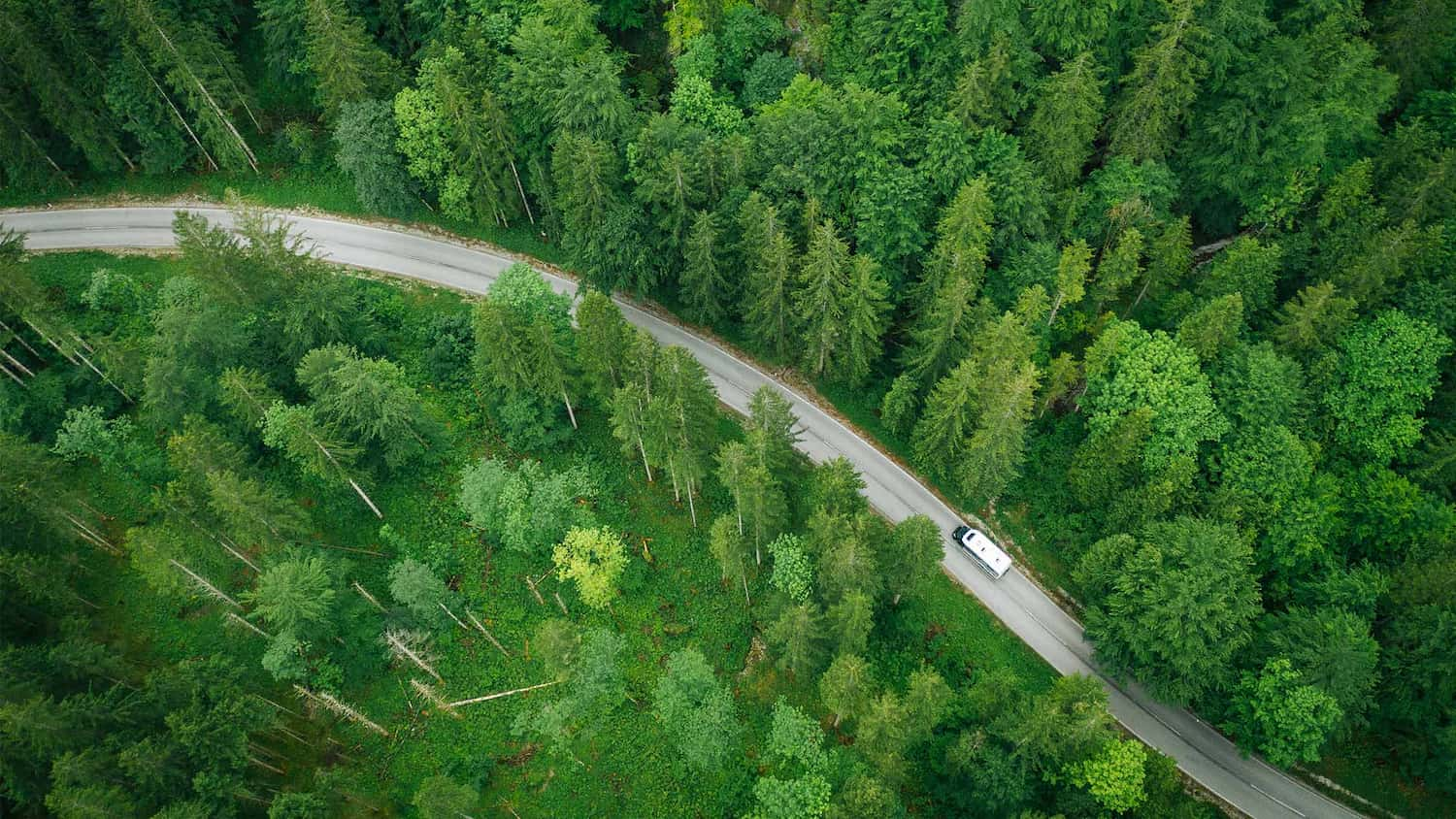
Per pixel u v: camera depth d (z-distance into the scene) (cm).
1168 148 6519
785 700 5612
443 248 7500
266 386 5809
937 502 6425
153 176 7706
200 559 5622
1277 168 6241
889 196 5972
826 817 4688
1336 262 6078
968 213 5603
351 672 5506
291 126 7506
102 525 6031
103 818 4225
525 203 7400
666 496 6319
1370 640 4928
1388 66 6444
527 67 6481
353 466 5822
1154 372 5875
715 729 5019
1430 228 5800
